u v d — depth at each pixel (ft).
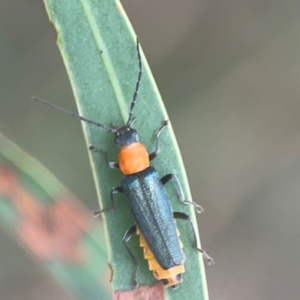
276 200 0.57
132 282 0.49
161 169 0.49
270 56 0.55
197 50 0.55
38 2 0.54
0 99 0.54
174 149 0.48
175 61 0.55
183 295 0.49
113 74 0.48
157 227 0.50
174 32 0.55
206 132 0.56
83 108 0.48
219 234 0.57
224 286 0.58
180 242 0.50
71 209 0.49
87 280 0.49
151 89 0.48
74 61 0.47
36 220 0.49
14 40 0.54
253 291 0.58
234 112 0.56
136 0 0.55
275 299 0.58
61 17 0.47
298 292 0.58
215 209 0.57
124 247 0.49
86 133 0.48
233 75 0.55
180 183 0.48
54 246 0.49
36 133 0.54
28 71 0.54
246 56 0.55
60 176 0.55
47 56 0.54
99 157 0.50
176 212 0.50
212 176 0.56
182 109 0.55
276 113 0.56
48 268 0.49
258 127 0.56
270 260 0.58
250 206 0.57
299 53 0.55
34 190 0.49
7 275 0.56
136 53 0.48
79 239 0.49
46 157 0.54
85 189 0.55
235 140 0.56
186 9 0.55
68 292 0.49
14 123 0.54
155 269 0.49
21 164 0.48
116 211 0.50
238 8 0.55
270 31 0.55
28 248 0.50
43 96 0.54
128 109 0.48
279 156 0.56
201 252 0.48
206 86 0.55
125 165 0.50
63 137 0.54
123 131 0.49
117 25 0.47
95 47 0.47
